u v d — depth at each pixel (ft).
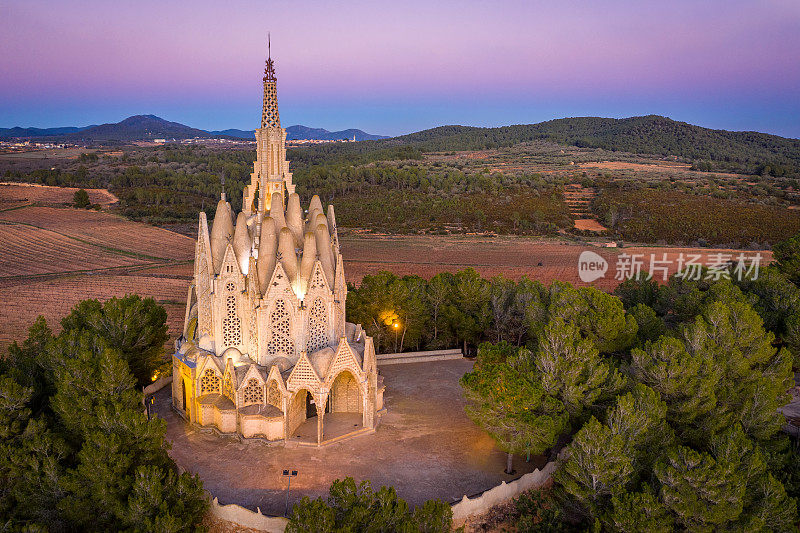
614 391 121.29
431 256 424.05
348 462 120.06
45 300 292.61
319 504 82.17
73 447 105.70
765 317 165.27
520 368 124.36
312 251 129.80
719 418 114.11
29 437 100.27
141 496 91.66
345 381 141.69
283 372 127.34
